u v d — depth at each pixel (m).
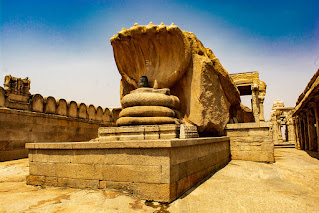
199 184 6.20
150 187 4.90
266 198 5.21
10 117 10.00
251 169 8.43
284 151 16.06
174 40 9.08
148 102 8.33
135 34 9.07
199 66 9.59
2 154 9.63
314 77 10.09
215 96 10.20
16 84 10.63
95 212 4.20
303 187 6.38
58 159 6.07
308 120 15.63
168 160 4.82
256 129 10.38
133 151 5.19
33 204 4.54
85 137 14.23
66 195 5.12
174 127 7.46
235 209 4.53
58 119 12.37
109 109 17.25
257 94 17.38
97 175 5.54
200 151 6.74
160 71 9.48
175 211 4.35
